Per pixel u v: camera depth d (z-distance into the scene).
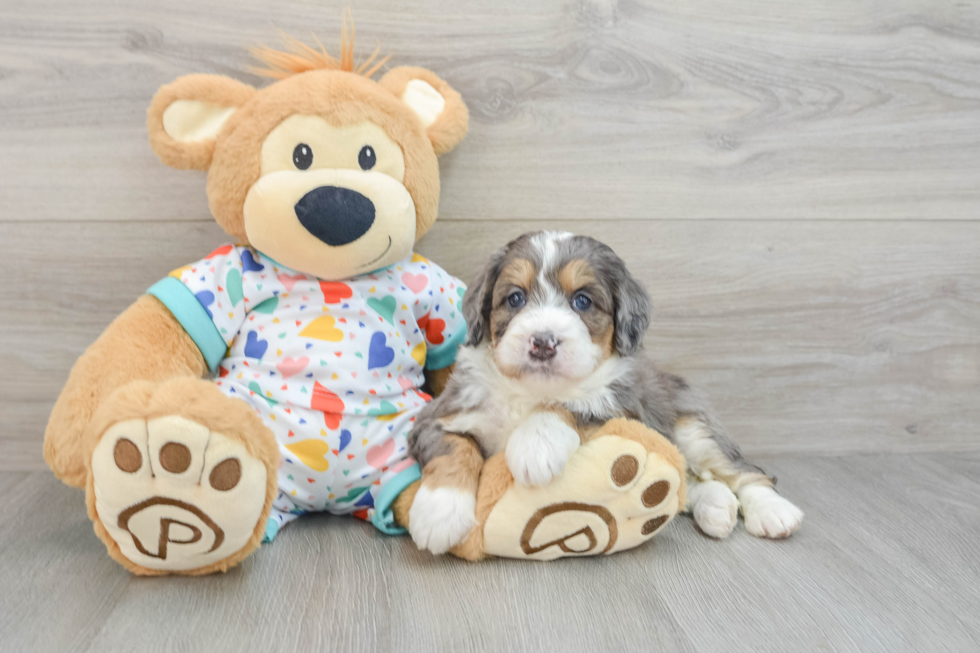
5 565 1.55
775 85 2.22
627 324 1.73
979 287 2.42
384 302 1.87
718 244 2.28
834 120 2.26
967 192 2.36
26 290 2.08
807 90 2.23
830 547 1.73
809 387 2.41
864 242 2.34
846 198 2.31
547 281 1.67
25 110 1.99
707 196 2.25
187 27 1.98
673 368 2.34
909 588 1.54
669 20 2.14
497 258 1.78
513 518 1.55
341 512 1.85
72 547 1.64
